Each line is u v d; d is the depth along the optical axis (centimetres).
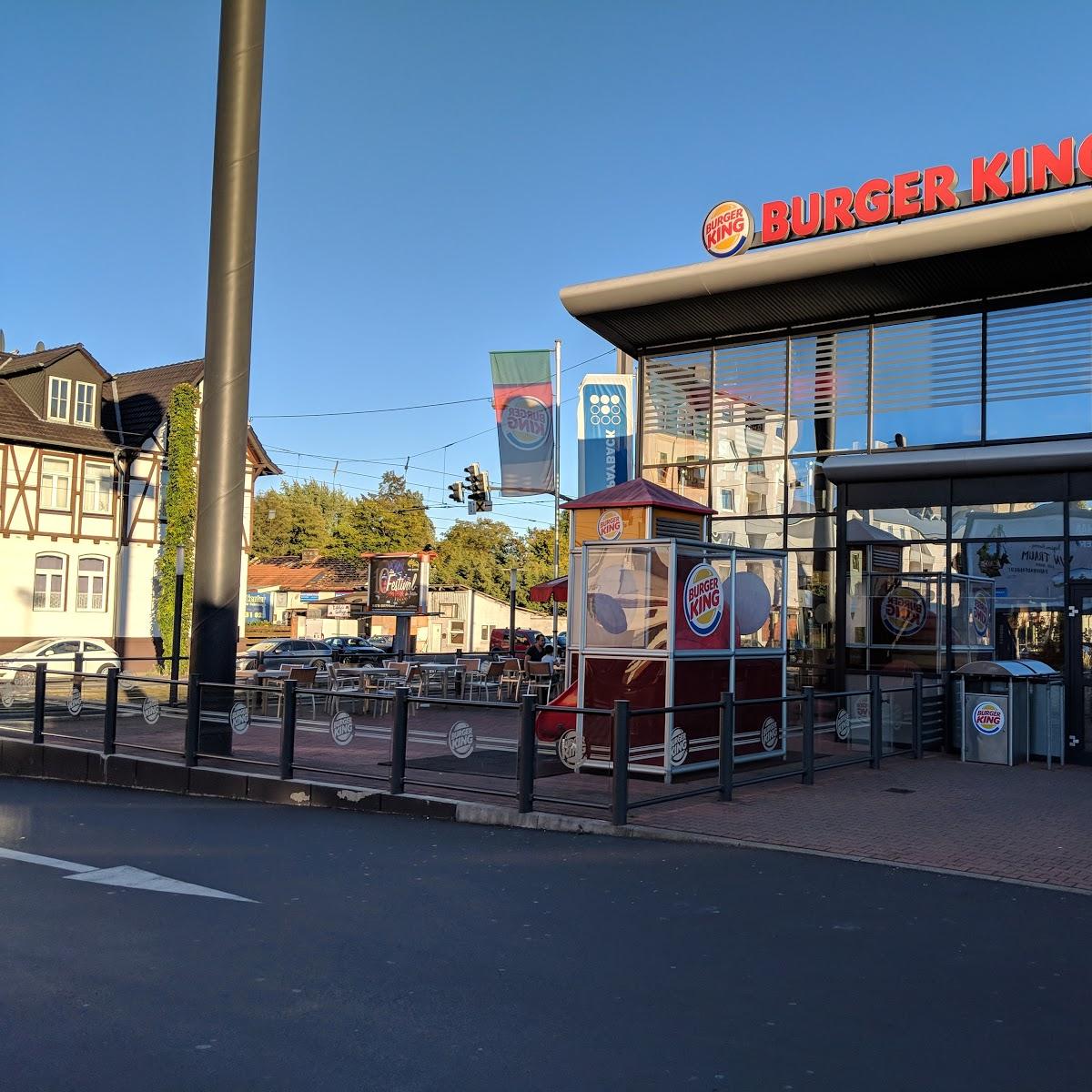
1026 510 1485
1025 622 1472
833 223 1658
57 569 3912
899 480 1577
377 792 1048
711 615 1191
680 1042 459
